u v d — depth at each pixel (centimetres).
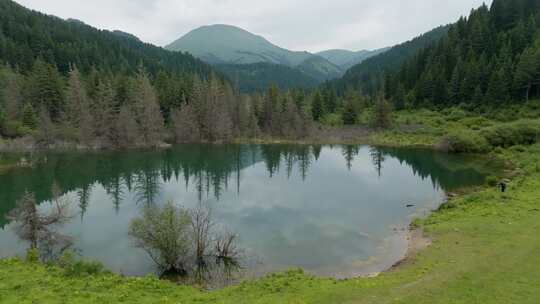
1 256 2792
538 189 3975
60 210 3222
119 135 10094
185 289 1964
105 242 3192
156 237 2500
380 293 1744
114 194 5209
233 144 11788
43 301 1608
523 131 8856
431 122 13000
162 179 6362
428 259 2334
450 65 15700
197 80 13550
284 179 6359
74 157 8325
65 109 10544
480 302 1591
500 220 2944
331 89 18400
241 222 3794
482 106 12794
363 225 3644
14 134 9250
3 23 17550
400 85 15962
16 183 5747
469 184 5481
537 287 1727
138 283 1948
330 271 2512
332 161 8456
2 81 11694
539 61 11819
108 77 13525
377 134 12825
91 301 1633
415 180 6084
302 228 3575
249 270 2545
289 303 1633
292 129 13462
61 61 16350
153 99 11175
